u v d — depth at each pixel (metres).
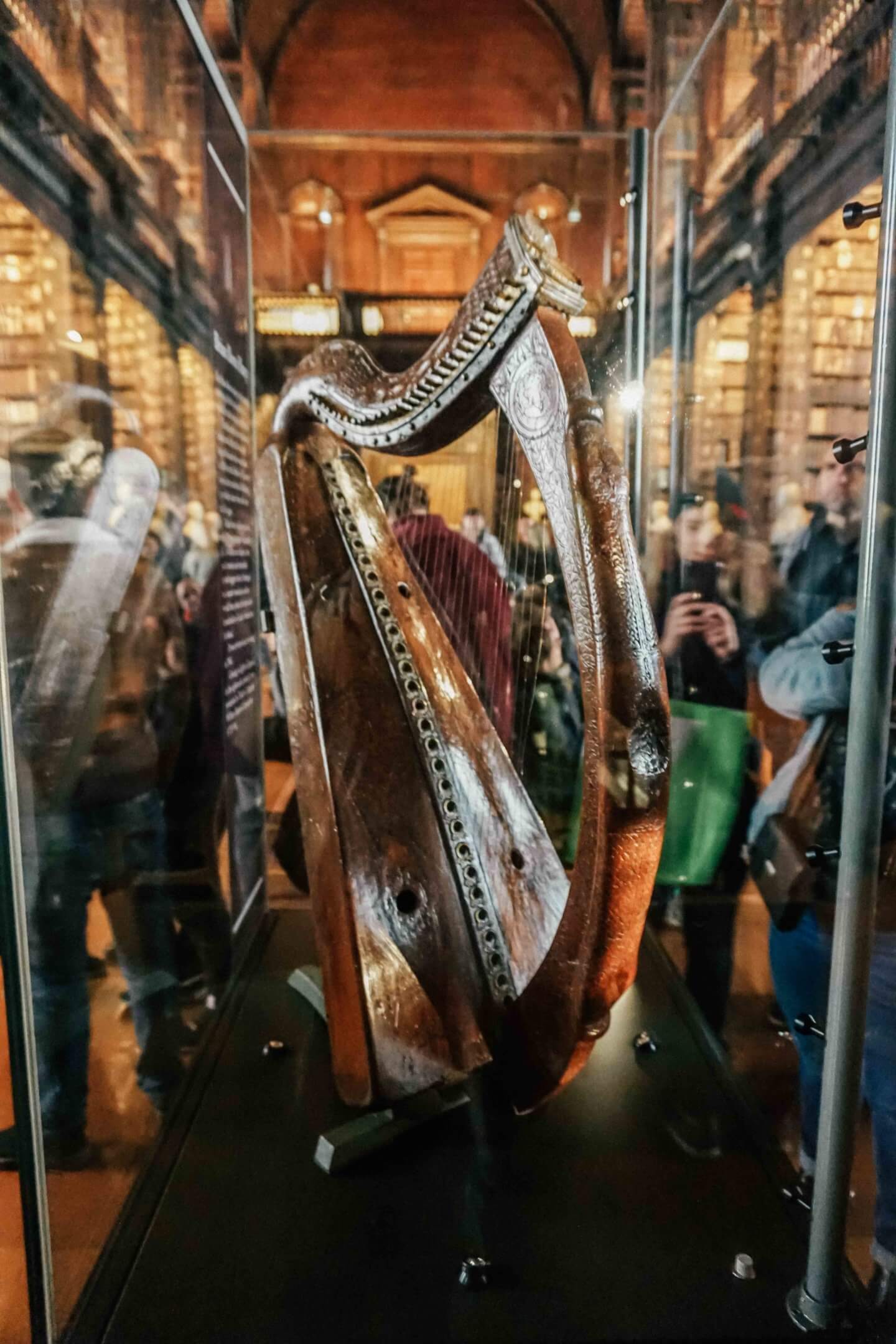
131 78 1.15
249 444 1.60
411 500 1.27
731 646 1.27
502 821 0.94
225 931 1.38
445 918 0.94
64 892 0.96
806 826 1.07
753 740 1.25
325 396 1.03
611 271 1.53
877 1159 0.76
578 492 0.69
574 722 1.31
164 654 1.27
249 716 1.58
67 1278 0.82
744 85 1.19
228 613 1.42
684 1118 1.02
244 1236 0.85
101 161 1.07
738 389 1.27
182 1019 1.27
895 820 0.72
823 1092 0.74
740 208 1.24
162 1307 0.77
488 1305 0.77
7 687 0.75
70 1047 0.95
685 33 1.33
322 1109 1.04
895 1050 0.75
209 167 1.36
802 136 1.07
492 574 1.18
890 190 0.63
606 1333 0.74
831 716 1.02
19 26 0.85
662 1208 0.88
